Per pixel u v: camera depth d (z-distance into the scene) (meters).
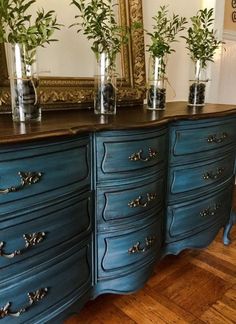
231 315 1.36
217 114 1.48
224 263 1.77
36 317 0.93
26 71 1.02
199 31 1.78
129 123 1.08
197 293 1.51
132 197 1.17
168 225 1.46
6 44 1.22
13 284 0.84
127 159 1.10
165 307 1.40
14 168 0.78
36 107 1.06
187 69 2.18
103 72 1.33
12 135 0.76
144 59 1.81
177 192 1.44
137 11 1.69
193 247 1.63
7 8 1.02
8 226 0.80
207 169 1.55
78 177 0.99
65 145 0.91
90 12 1.33
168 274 1.66
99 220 1.12
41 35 1.06
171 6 1.93
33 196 0.84
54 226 0.93
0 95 1.21
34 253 0.88
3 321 0.84
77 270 1.07
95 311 1.37
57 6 1.38
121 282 1.24
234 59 2.73
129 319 1.33
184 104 1.90
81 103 1.52
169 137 1.33
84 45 1.51
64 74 1.46
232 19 2.55
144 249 1.27
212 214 1.68
